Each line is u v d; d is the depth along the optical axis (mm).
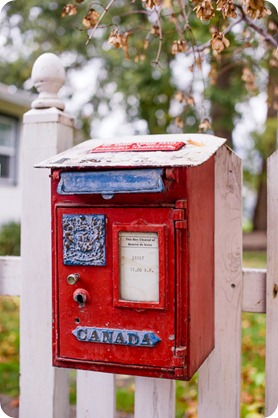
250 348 4281
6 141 10508
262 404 2982
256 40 2859
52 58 2018
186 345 1448
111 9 9891
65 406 2033
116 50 11047
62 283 1571
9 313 5922
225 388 1805
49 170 1965
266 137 10391
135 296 1481
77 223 1535
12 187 10602
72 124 2078
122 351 1511
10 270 2045
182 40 2201
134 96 11320
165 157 1414
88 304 1540
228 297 1799
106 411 1884
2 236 8453
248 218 17750
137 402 1835
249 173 13203
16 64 12898
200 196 1586
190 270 1462
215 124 10305
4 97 9594
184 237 1436
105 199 1508
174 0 2814
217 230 1804
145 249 1471
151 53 9031
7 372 3820
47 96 2014
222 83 9812
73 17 12172
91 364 1548
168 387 1801
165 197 1449
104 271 1521
